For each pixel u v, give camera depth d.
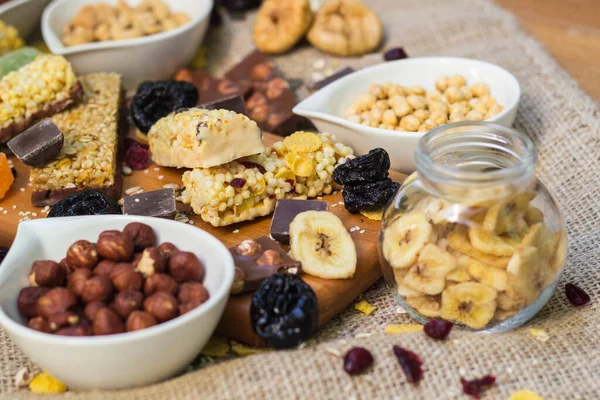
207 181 0.67
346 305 0.65
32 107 0.76
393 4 0.93
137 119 0.78
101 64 0.84
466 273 0.59
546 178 0.74
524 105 0.79
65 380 0.58
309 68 0.88
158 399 0.57
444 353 0.59
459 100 0.77
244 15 0.94
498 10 0.90
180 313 0.58
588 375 0.58
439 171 0.58
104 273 0.60
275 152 0.71
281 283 0.60
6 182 0.72
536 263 0.59
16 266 0.61
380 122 0.76
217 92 0.82
